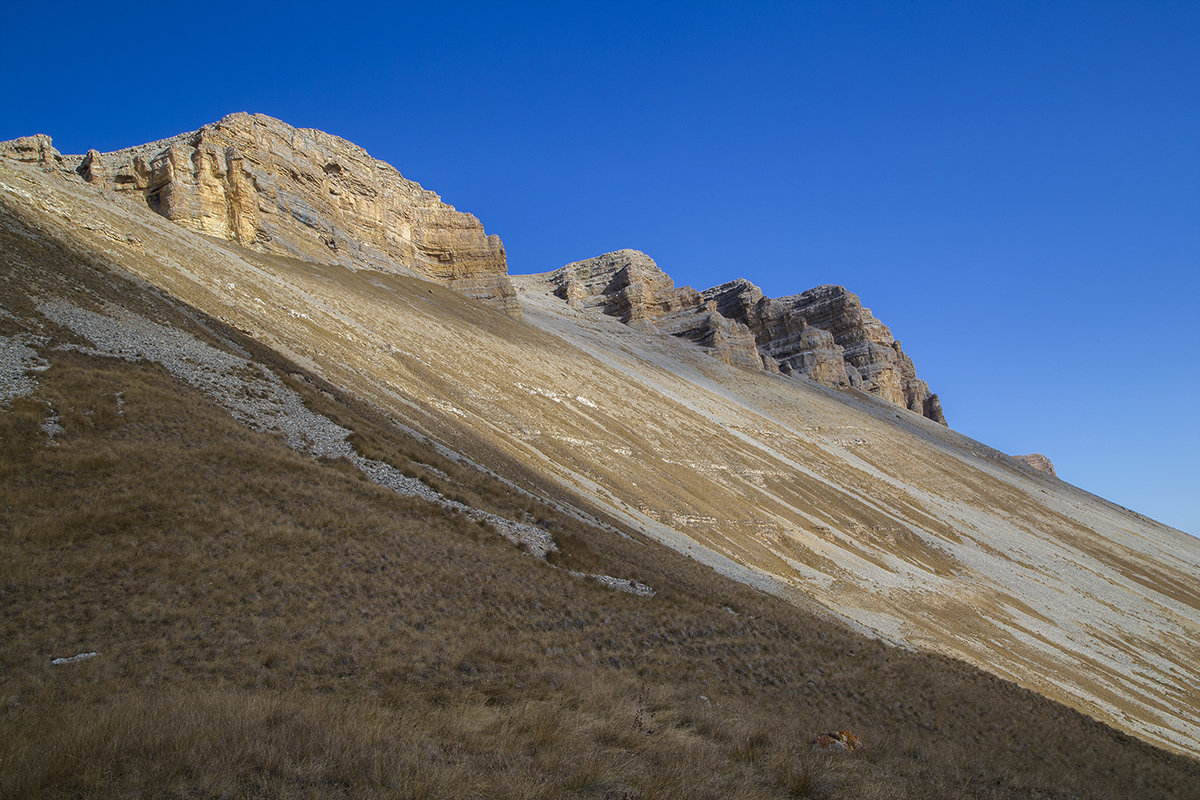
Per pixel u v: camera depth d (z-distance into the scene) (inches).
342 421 1332.4
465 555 940.6
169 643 538.9
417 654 609.3
